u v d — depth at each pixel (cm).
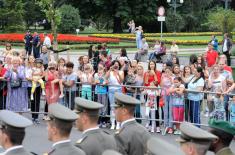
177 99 1892
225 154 808
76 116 797
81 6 8462
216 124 812
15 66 2002
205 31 8669
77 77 2017
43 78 2009
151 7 8394
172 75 1930
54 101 1989
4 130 746
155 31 8850
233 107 1861
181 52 5284
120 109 1016
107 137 918
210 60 2967
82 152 802
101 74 1991
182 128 705
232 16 5634
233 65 4062
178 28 8275
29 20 8719
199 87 1919
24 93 2030
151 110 1917
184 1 8581
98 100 1956
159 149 575
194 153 692
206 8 8944
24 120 758
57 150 788
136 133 1004
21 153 749
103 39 6219
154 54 3800
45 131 1883
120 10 8269
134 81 1972
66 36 6203
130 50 5422
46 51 2956
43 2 4700
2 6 7569
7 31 7144
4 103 2020
